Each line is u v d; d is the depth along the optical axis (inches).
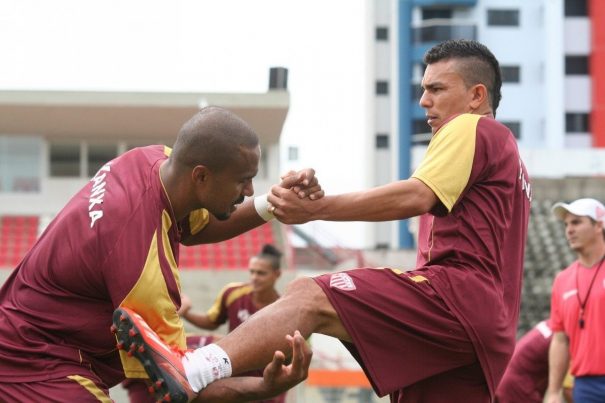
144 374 225.0
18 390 225.9
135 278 220.5
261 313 234.5
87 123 1134.4
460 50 256.7
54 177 1177.4
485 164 243.6
